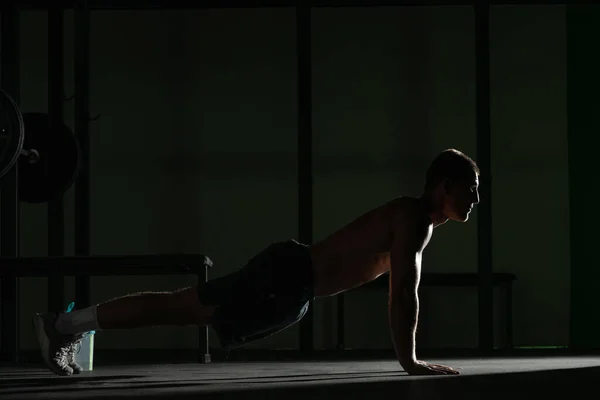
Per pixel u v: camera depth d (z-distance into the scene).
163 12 6.86
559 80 6.69
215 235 6.75
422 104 6.75
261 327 3.00
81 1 6.07
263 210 6.76
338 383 2.85
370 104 6.77
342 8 6.80
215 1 6.23
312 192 6.50
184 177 6.78
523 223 6.65
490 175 6.00
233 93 6.82
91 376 3.43
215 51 6.84
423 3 6.11
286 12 6.84
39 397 2.48
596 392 2.46
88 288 6.09
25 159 5.52
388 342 6.61
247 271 3.00
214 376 3.36
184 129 6.80
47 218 6.77
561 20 6.71
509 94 6.71
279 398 2.34
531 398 2.28
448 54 6.77
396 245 2.98
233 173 6.78
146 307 3.05
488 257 5.99
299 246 3.03
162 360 5.00
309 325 6.05
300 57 6.14
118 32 6.85
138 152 6.79
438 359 4.77
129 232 6.75
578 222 6.61
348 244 3.02
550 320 6.60
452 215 3.08
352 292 6.63
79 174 6.05
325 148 6.76
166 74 6.83
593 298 6.56
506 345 6.43
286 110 6.80
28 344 6.68
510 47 6.73
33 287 6.71
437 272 6.66
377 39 6.80
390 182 6.73
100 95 6.81
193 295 3.02
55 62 6.20
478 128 6.03
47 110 6.82
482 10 6.08
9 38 5.91
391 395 2.39
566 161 6.66
